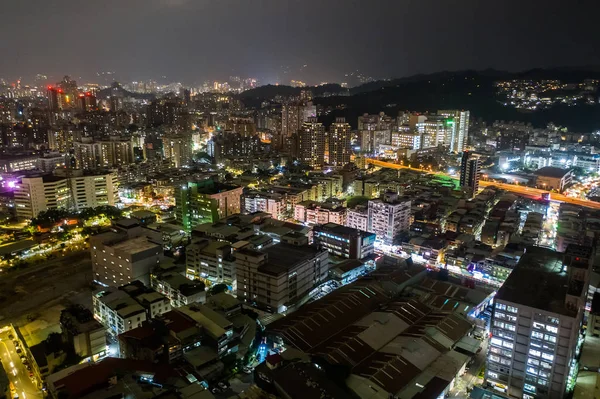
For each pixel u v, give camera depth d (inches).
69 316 6801.2
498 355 6033.5
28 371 6496.1
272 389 5728.3
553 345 5590.6
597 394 5753.0
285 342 6771.7
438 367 6254.9
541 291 6067.9
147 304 7352.4
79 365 5841.5
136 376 5551.2
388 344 6737.2
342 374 5856.3
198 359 6259.8
